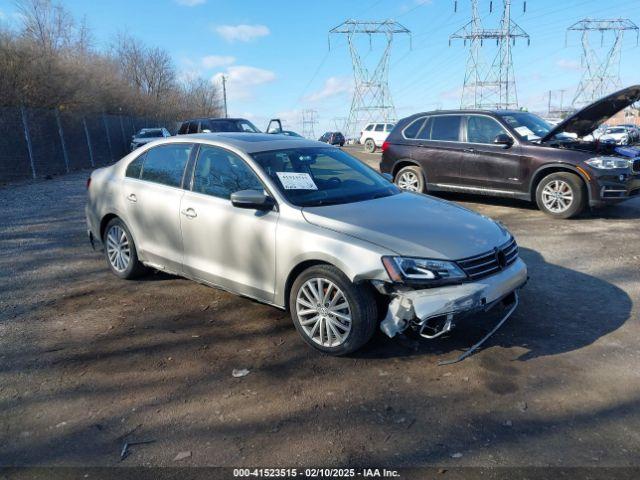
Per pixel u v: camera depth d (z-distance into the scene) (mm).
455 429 2918
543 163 8273
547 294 4918
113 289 5312
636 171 7914
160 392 3363
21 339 4164
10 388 3439
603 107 7984
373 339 4047
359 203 4223
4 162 16188
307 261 3807
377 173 5180
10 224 8836
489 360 3678
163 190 4914
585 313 4453
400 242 3531
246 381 3484
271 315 4562
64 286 5438
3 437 2928
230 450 2787
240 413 3121
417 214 4062
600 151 8031
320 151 4973
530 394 3242
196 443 2852
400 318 3416
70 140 21781
